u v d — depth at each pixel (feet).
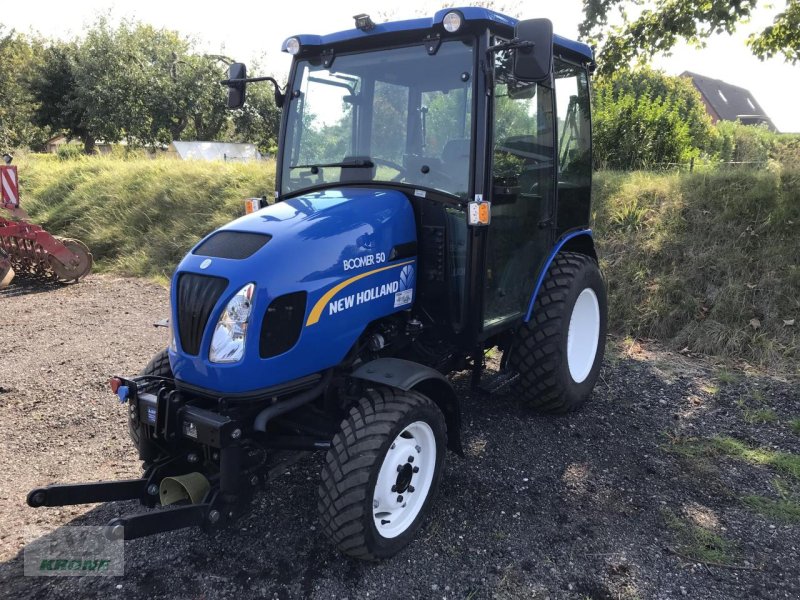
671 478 10.64
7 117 91.30
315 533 9.17
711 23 21.70
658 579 8.16
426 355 10.69
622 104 30.73
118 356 17.06
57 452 11.76
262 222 8.98
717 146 46.34
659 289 18.42
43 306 22.93
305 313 8.32
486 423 12.55
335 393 9.18
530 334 12.09
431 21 9.62
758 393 13.88
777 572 8.28
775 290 17.22
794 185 19.43
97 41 100.53
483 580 8.18
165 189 32.53
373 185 10.45
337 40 10.60
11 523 9.52
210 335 8.09
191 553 8.77
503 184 10.32
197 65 100.53
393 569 8.40
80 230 32.60
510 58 10.25
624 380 14.94
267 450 8.72
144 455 9.14
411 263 9.98
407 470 8.64
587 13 22.75
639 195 21.54
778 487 10.32
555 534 9.11
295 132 11.34
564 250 13.85
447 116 9.83
